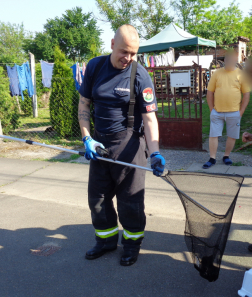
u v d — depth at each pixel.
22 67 9.98
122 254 2.81
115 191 2.61
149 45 10.16
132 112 2.44
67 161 5.93
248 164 5.10
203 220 2.18
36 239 3.11
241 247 2.81
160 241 2.97
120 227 3.32
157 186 4.35
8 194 4.35
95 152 2.43
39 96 14.46
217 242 2.12
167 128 6.25
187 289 2.30
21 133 8.77
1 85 8.49
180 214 3.52
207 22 26.64
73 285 2.40
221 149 6.09
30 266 2.67
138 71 2.40
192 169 4.99
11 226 3.40
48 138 8.01
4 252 2.89
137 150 2.51
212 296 2.21
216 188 2.20
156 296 2.24
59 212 3.71
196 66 5.86
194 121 6.02
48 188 4.52
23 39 48.38
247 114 10.11
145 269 2.56
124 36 2.18
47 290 2.35
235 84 4.80
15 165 5.75
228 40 22.62
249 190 4.00
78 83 7.82
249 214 3.39
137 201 2.55
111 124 2.46
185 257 2.71
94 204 2.66
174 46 9.87
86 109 2.63
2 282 2.46
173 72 6.07
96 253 2.74
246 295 2.05
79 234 3.18
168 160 5.57
